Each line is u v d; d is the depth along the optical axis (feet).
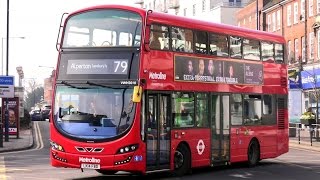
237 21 237.66
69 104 47.42
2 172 54.44
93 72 47.44
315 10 161.17
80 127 46.47
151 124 48.24
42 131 145.38
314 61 160.86
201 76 54.90
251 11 216.13
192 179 50.88
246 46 62.39
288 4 180.86
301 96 148.66
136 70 46.75
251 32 63.52
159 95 49.39
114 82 46.80
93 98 46.91
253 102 63.26
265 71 65.62
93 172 55.83
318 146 98.63
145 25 47.60
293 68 173.27
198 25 54.90
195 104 54.08
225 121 58.39
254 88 63.41
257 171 59.52
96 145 45.57
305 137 122.62
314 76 150.51
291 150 92.68
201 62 54.95
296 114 140.87
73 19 49.19
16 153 82.02
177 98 51.67
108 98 46.60
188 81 53.06
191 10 293.23
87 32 48.55
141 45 47.14
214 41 57.11
